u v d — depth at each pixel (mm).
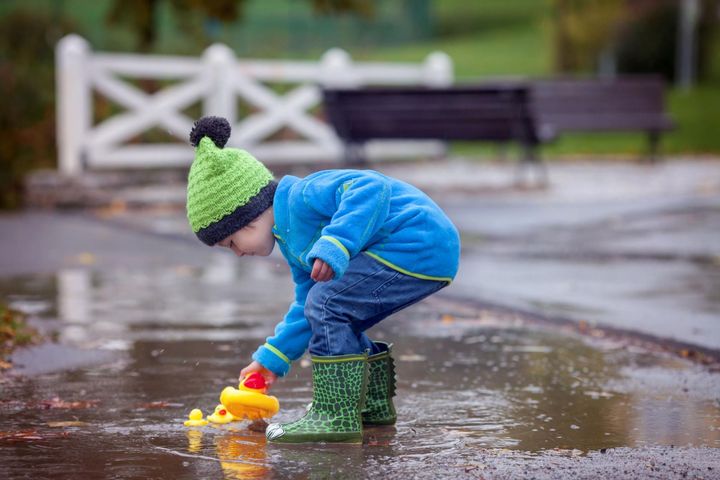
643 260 17609
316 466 7289
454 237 8250
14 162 26953
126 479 6977
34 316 13117
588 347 11555
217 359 10844
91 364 10547
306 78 32344
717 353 10867
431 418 8672
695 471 7148
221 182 8008
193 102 32031
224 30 48812
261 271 17172
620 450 7684
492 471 7152
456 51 74062
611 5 58906
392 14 76375
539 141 28500
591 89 35000
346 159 31812
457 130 29406
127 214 24281
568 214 23422
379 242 8016
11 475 7051
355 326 8289
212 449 7727
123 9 34750
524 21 90438
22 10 37906
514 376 10195
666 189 28281
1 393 9367
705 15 60219
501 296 14344
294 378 10148
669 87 60000
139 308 13758
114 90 27953
